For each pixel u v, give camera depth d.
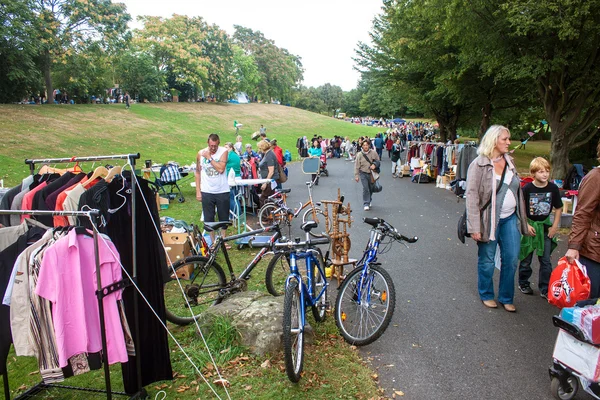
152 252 3.33
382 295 4.02
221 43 62.44
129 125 32.41
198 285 4.72
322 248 7.54
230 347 3.92
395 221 9.41
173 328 4.48
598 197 3.41
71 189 3.61
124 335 3.14
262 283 5.57
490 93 18.61
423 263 6.42
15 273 2.72
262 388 3.39
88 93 43.91
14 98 32.84
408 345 4.04
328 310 4.73
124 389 3.32
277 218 8.61
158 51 53.34
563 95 12.71
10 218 4.75
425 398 3.24
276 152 11.51
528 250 5.00
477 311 4.73
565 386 3.14
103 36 35.97
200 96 63.72
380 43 23.03
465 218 4.84
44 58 33.34
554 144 13.55
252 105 69.56
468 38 12.09
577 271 3.58
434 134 48.41
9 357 4.12
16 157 17.98
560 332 3.16
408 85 24.00
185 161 23.38
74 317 2.80
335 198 12.91
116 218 3.15
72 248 2.79
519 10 9.81
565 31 9.16
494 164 4.49
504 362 3.71
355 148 31.11
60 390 3.51
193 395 3.36
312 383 3.43
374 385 3.41
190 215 10.11
